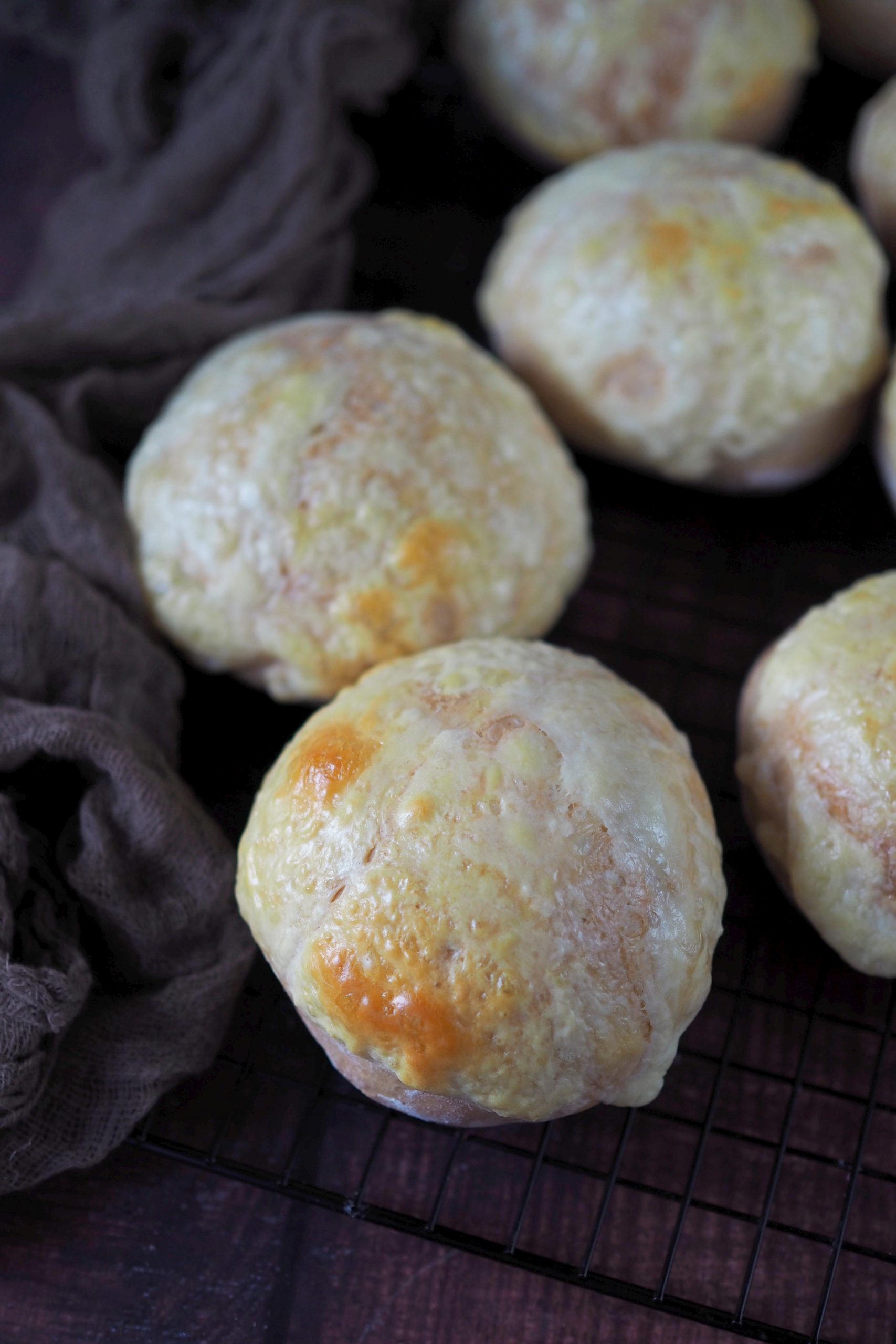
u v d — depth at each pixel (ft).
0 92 1.72
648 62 1.50
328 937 1.13
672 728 1.23
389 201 1.64
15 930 1.20
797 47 1.54
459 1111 1.16
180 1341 1.19
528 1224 1.23
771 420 1.38
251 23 1.55
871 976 1.30
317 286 1.52
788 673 1.24
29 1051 1.16
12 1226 1.22
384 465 1.27
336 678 1.29
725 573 1.45
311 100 1.49
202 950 1.24
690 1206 1.21
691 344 1.36
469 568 1.28
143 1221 1.22
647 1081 1.15
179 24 1.57
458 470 1.28
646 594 1.44
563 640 1.43
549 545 1.32
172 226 1.53
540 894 1.12
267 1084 1.27
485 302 1.48
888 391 1.39
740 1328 1.15
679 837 1.15
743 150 1.45
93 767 1.24
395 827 1.13
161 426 1.35
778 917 1.32
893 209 1.49
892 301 1.55
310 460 1.28
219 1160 1.21
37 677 1.27
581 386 1.40
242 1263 1.21
